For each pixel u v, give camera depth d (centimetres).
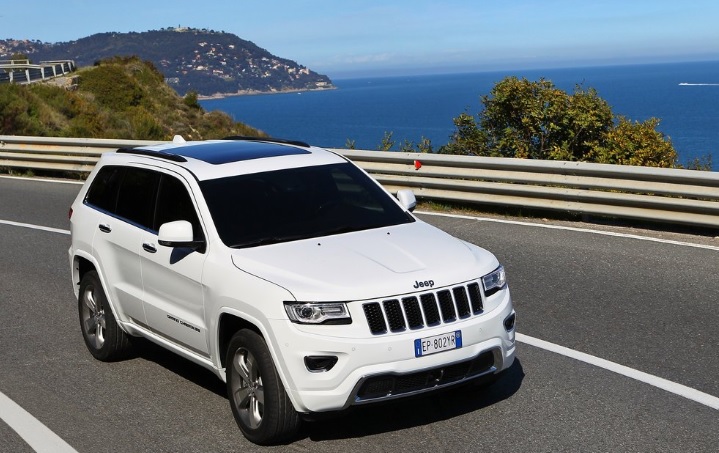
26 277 1077
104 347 711
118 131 4047
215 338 554
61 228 1423
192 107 5653
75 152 2059
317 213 606
